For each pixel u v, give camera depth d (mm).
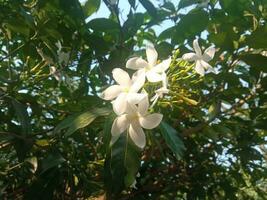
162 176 544
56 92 542
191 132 426
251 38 370
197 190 557
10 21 414
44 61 459
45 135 425
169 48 412
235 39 387
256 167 576
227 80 409
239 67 440
